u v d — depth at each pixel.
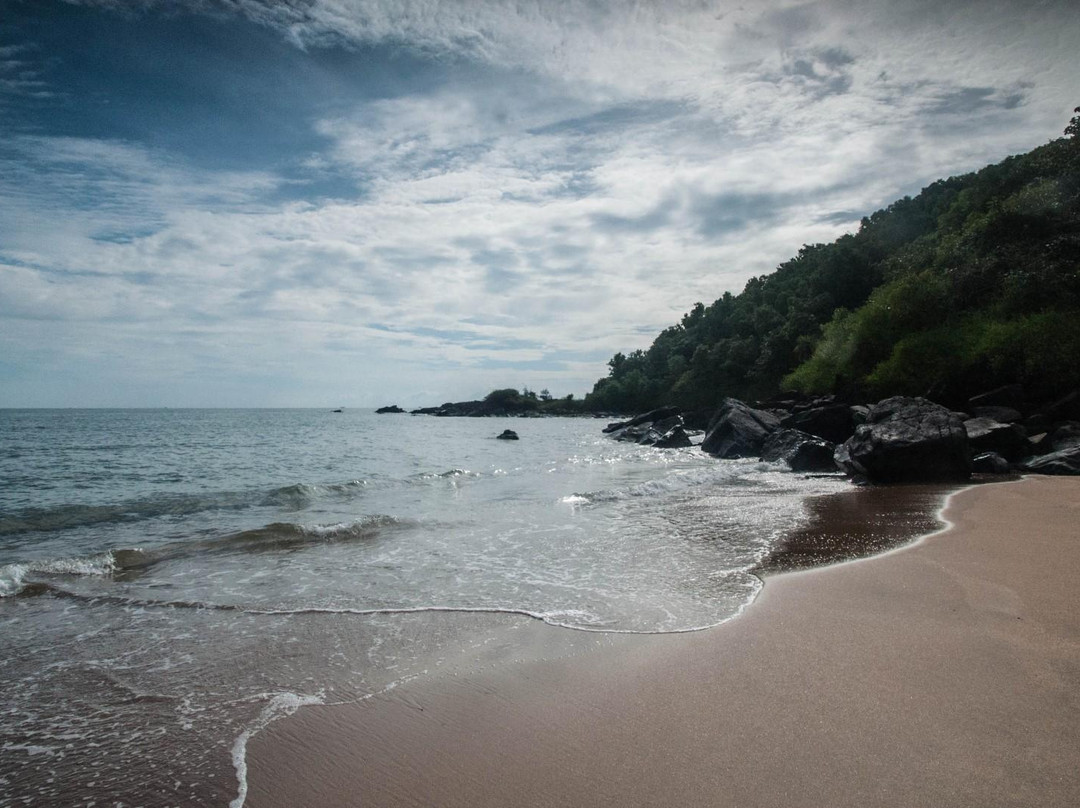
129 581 8.61
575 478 21.73
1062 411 22.12
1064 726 3.90
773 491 16.61
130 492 18.80
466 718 4.52
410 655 5.77
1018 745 3.71
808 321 62.38
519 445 43.09
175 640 6.29
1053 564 7.74
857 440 19.28
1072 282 27.80
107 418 116.12
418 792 3.65
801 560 8.84
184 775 3.97
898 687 4.56
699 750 3.88
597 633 6.17
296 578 8.66
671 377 111.81
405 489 18.94
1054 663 4.82
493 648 5.86
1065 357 23.42
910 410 19.16
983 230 36.25
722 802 3.33
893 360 30.61
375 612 7.05
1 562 10.19
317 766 3.99
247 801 3.66
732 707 4.42
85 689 5.21
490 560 9.52
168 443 44.28
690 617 6.55
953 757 3.61
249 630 6.54
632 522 12.46
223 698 5.00
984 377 26.89
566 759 3.89
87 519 14.20
